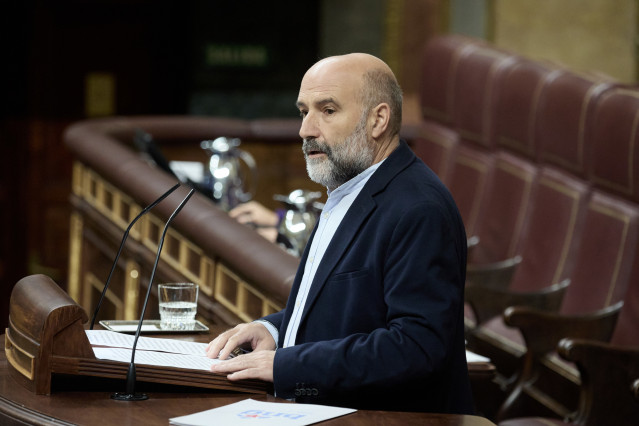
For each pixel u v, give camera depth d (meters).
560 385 9.39
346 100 5.56
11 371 5.52
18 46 22.55
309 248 5.97
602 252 10.24
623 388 8.34
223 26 22.11
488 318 10.54
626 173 9.99
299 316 5.75
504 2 20.78
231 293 9.20
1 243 23.08
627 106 10.05
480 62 13.39
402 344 5.06
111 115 23.14
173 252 10.98
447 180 13.98
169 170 12.63
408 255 5.19
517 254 12.03
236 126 16.77
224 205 13.43
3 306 23.02
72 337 5.14
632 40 20.86
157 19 22.94
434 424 4.83
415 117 19.17
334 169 5.62
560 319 9.48
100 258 13.80
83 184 14.88
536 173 12.03
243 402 5.04
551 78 11.80
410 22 21.36
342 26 21.80
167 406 5.00
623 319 9.64
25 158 22.88
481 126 13.27
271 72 22.33
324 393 5.18
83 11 22.72
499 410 9.53
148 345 5.86
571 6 20.80
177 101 23.06
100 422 4.69
